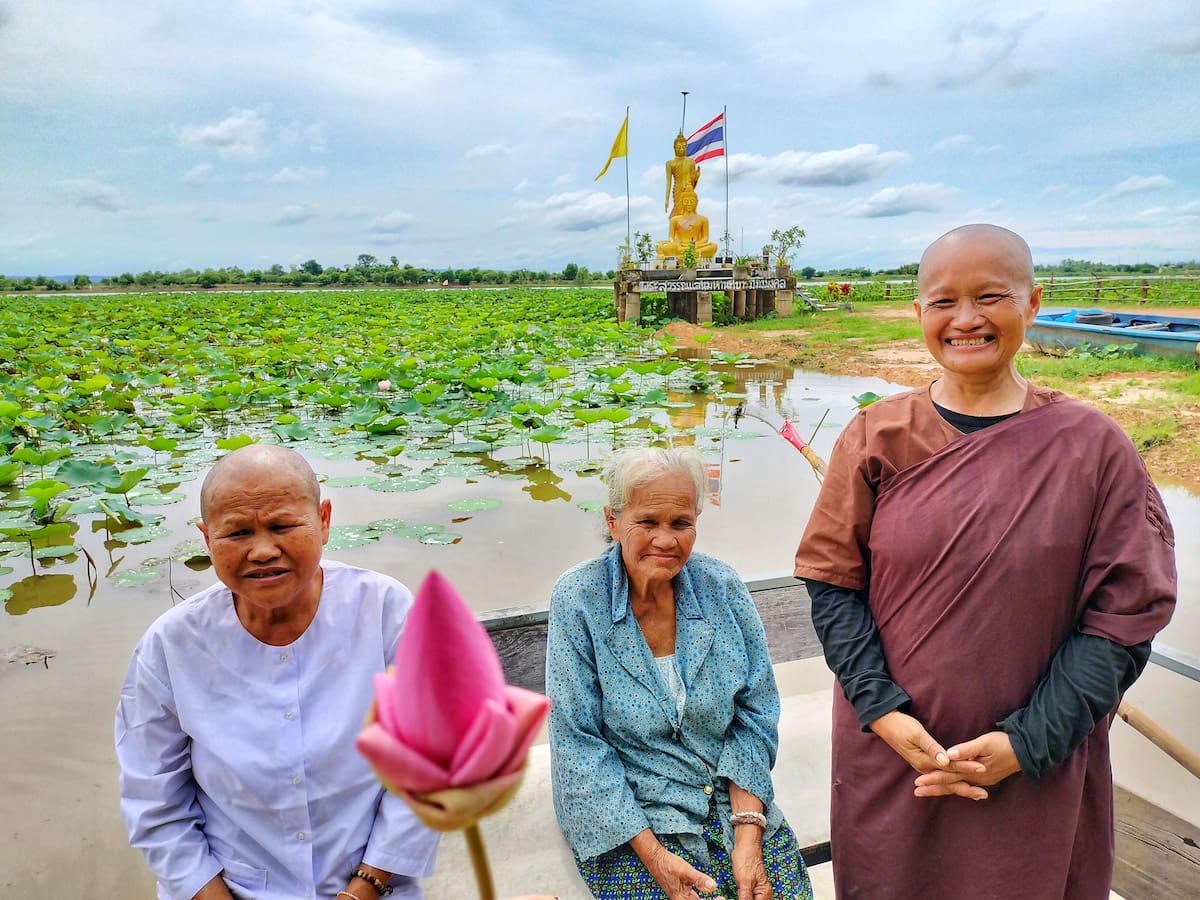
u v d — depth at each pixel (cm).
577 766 214
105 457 809
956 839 184
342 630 194
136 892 281
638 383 1291
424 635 55
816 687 371
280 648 190
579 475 757
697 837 211
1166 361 1158
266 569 175
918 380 1234
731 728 227
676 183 2528
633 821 208
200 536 620
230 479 174
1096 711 166
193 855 186
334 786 190
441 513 652
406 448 859
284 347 1578
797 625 375
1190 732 309
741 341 1861
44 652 442
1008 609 172
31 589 527
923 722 183
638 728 219
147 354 1641
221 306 3466
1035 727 167
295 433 887
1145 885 245
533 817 264
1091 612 171
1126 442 173
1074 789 176
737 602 233
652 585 220
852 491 196
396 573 531
